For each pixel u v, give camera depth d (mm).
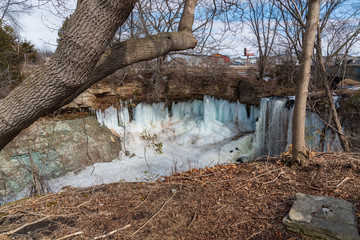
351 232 2207
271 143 10430
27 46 11492
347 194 3049
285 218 2564
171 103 13680
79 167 9719
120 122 12438
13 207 3139
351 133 7520
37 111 1699
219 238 2455
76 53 1555
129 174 9281
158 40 2428
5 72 9500
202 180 3850
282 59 12242
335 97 8633
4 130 1692
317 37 6328
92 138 10773
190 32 2812
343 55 8883
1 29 10961
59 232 2572
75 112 11531
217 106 13156
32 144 8898
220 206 3021
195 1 2982
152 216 2848
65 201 3289
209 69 12391
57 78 1593
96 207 3088
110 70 2230
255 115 12203
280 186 3428
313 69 11211
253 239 2418
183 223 2715
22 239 2459
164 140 12219
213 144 11617
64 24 6203
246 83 12375
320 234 2305
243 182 3635
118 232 2553
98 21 1546
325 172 3670
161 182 3926
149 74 12938
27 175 8383
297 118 3830
